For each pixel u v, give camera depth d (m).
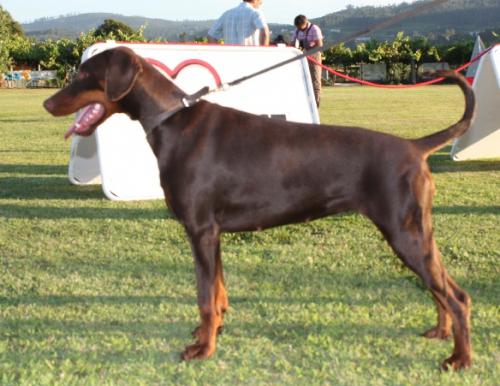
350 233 5.73
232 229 3.43
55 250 5.32
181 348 3.55
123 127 7.14
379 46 49.12
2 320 3.93
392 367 3.29
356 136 3.28
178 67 6.94
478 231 5.77
